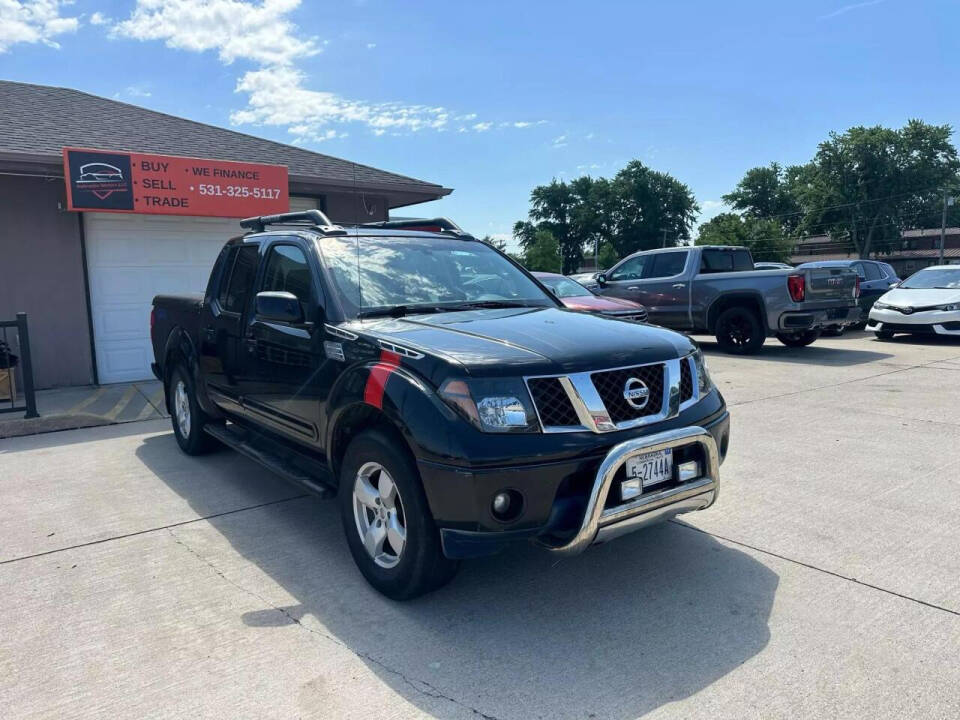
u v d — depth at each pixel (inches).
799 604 135.2
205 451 250.1
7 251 371.2
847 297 486.9
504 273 197.6
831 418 288.5
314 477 169.5
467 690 110.2
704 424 142.1
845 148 3270.2
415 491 129.0
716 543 164.9
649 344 141.3
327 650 122.5
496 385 123.8
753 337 478.3
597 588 143.9
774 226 3260.3
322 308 162.7
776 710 103.5
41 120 426.0
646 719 102.3
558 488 123.3
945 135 3171.8
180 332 246.8
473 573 151.7
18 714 106.2
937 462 224.4
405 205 548.4
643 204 3806.6
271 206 420.2
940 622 127.1
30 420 295.7
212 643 125.4
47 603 141.6
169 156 398.6
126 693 111.0
